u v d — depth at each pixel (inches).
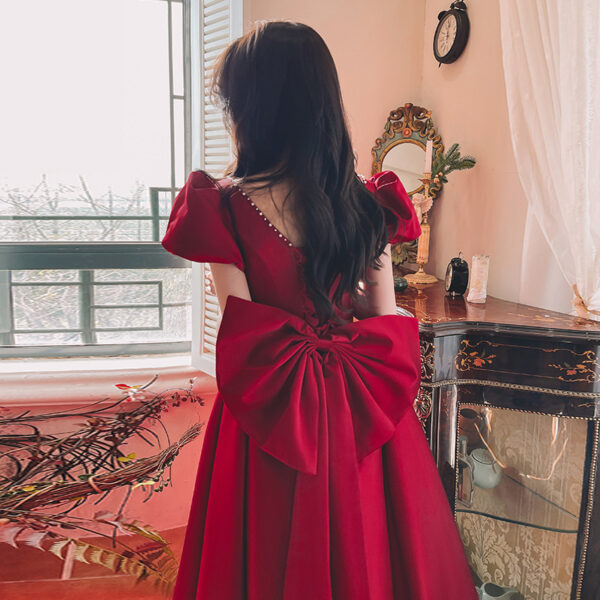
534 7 71.7
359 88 107.3
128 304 126.7
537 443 69.7
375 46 106.8
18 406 102.3
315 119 42.6
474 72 94.3
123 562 48.1
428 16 106.7
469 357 70.9
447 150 102.3
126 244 124.1
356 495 44.1
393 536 48.5
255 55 42.8
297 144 42.9
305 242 44.1
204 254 42.8
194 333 115.2
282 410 43.6
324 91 42.6
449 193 101.7
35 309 123.3
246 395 42.6
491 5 89.6
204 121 105.7
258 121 43.3
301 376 43.9
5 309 122.2
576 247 68.6
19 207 119.3
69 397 104.5
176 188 125.0
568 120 66.9
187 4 119.1
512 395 69.6
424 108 104.7
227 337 42.7
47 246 121.1
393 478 48.3
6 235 119.9
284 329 44.5
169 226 44.4
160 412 55.1
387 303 49.0
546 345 66.6
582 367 65.1
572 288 74.7
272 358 43.2
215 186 44.4
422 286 96.0
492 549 74.2
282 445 42.4
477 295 82.7
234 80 43.7
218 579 46.1
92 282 124.4
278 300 45.2
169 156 123.6
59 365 122.4
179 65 121.0
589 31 64.3
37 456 46.8
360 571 43.6
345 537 43.5
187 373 117.1
